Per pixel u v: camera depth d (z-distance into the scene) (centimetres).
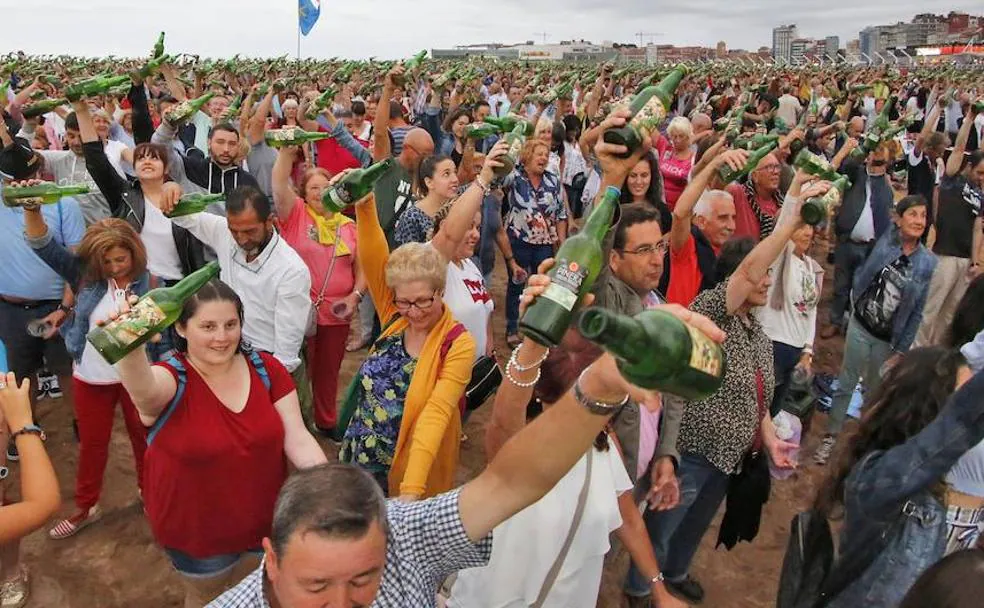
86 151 427
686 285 374
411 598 158
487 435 220
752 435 310
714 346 115
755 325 314
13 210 433
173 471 249
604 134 194
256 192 366
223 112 757
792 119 1377
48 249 375
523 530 208
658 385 110
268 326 383
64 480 463
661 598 257
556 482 147
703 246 411
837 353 703
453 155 777
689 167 679
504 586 213
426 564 161
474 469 495
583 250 146
